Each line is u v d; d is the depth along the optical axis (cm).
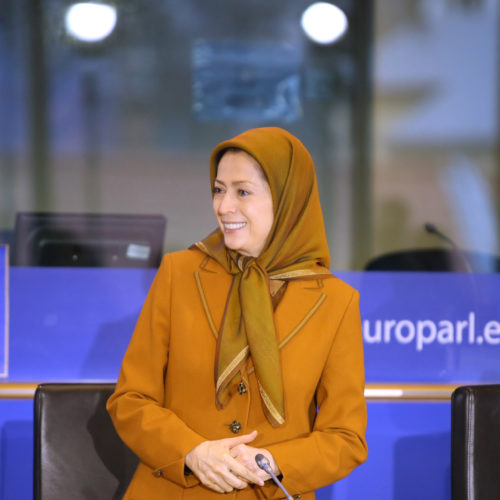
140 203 1574
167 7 1547
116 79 1559
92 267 1030
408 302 986
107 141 1565
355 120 1579
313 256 696
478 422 787
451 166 1573
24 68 1538
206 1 1559
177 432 633
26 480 944
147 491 663
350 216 1577
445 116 1570
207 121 1575
